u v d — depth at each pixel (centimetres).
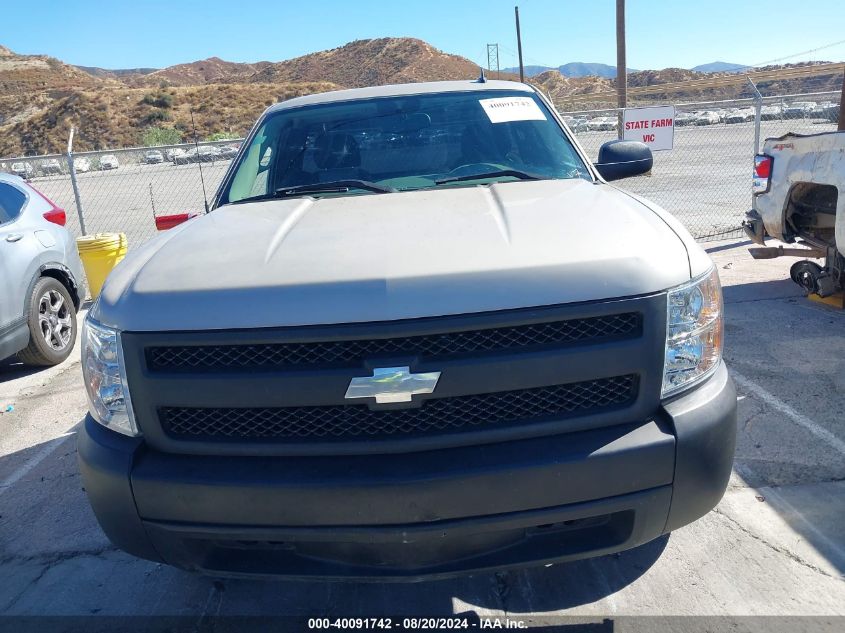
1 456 438
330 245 234
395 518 209
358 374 205
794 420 407
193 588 293
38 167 1467
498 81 409
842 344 524
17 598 295
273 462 216
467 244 226
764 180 639
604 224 239
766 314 607
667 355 218
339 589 287
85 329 239
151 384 217
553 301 207
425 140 360
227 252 240
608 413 216
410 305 205
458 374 206
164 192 1691
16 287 564
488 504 210
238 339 208
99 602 288
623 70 2231
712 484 225
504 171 331
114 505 224
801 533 304
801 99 1006
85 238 823
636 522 221
